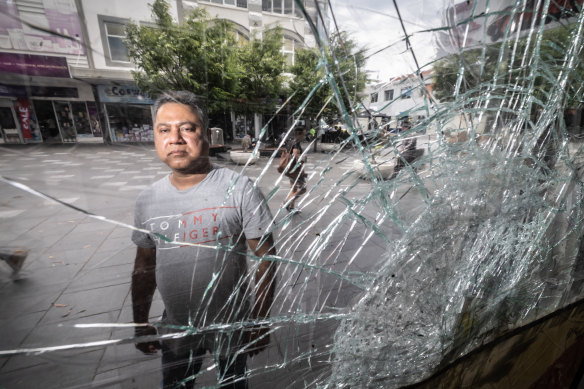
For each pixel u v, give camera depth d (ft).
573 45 2.90
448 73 2.49
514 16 2.51
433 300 2.47
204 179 1.91
